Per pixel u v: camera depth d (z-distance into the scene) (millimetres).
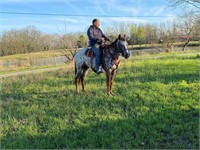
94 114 8453
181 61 17719
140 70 14922
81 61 10906
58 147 6633
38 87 12453
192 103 8867
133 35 48281
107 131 7203
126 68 15734
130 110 8633
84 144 6699
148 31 48625
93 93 10680
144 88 10773
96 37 10594
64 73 16109
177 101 9078
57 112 8781
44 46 46812
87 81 12812
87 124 7672
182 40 43281
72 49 36625
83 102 9594
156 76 12852
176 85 10969
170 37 44250
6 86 13453
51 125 7844
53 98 10398
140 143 6582
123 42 9789
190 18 31453
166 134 6980
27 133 7406
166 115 7945
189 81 11578
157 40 48031
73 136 7027
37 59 39125
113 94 10219
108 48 10125
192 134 6852
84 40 34375
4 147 6676
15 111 9211
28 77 15688
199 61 17422
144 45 48312
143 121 7648
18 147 6656
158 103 8938
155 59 20547
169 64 16391
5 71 23438
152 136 6828
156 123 7492
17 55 43500
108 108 8844
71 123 7926
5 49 45531
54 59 37844
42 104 9781
